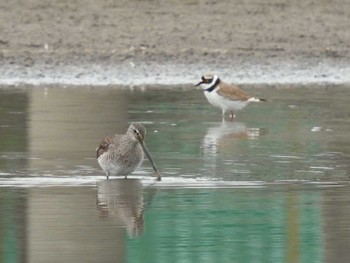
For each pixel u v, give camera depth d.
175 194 13.56
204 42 27.83
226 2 30.50
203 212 12.62
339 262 10.77
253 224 12.06
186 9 29.92
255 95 23.00
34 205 12.91
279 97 22.81
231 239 11.46
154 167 14.56
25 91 23.03
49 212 12.57
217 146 17.14
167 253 10.95
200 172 15.00
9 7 29.31
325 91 23.66
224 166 15.45
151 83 24.59
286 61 26.86
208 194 13.58
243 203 13.06
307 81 25.20
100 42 27.50
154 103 21.84
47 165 15.47
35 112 20.36
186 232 11.75
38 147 16.89
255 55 27.12
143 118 19.95
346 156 16.27
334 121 19.72
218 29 28.77
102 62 26.12
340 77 25.75
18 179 14.46
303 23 29.53
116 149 14.37
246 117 20.41
